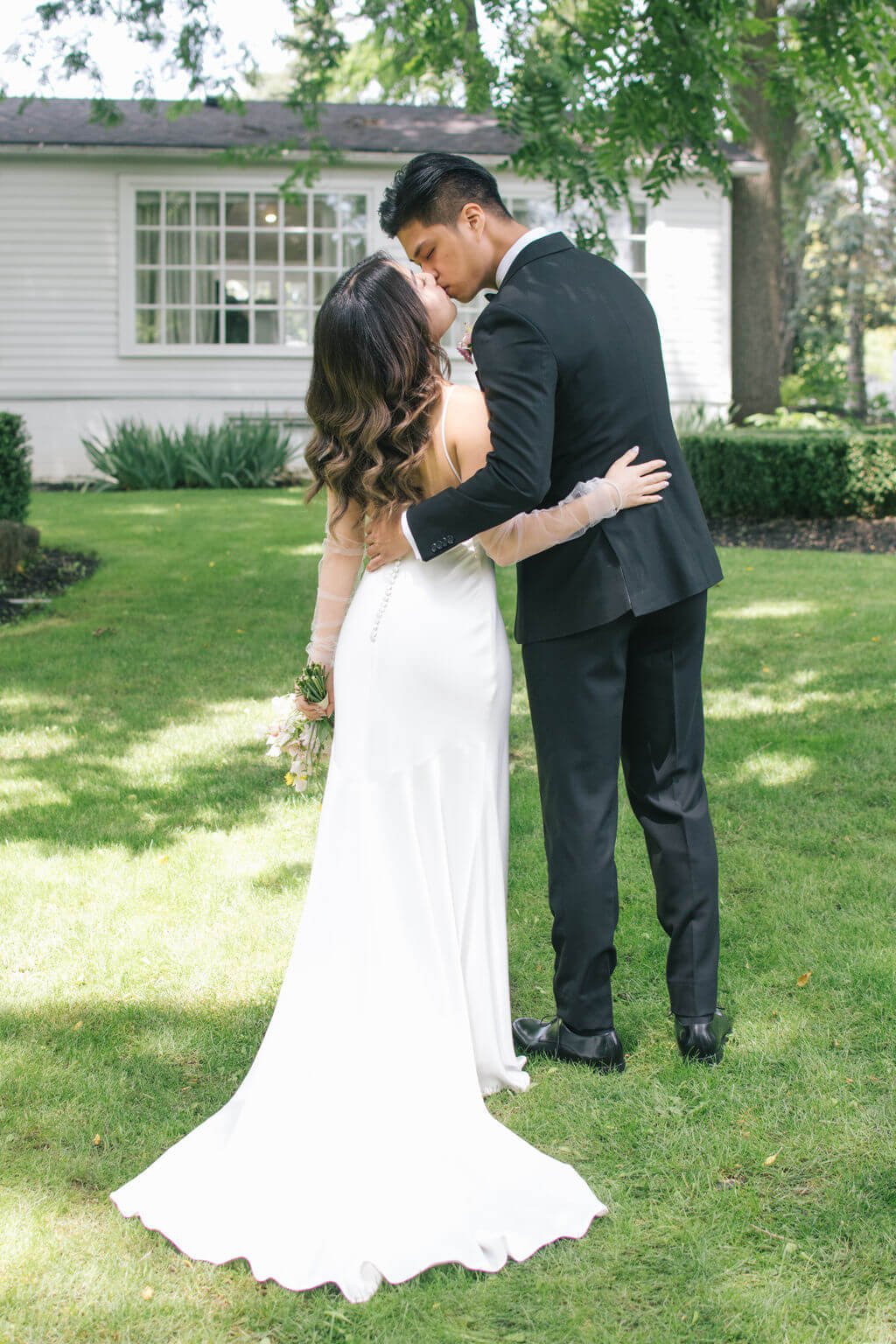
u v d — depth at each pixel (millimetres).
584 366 2287
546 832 2545
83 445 15305
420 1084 2193
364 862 2252
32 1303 1923
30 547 8594
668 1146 2303
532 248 2354
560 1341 1849
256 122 16609
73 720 5195
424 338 2221
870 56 7570
